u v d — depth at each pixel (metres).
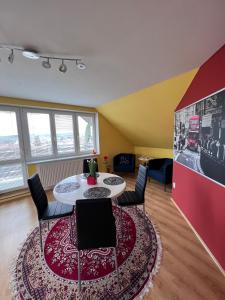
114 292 1.41
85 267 1.66
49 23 1.16
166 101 2.78
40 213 1.93
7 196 3.29
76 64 1.81
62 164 3.98
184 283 1.47
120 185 2.17
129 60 1.77
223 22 1.17
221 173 1.53
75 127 4.42
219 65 1.56
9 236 2.18
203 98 1.84
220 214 1.58
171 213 2.67
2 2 0.96
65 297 1.38
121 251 1.86
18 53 1.59
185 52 1.62
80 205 1.32
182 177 2.57
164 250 1.86
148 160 4.29
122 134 5.26
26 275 1.58
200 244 1.95
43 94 3.10
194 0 0.97
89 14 1.08
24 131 3.58
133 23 1.18
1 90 2.79
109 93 3.07
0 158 3.31
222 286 1.43
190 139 2.21
